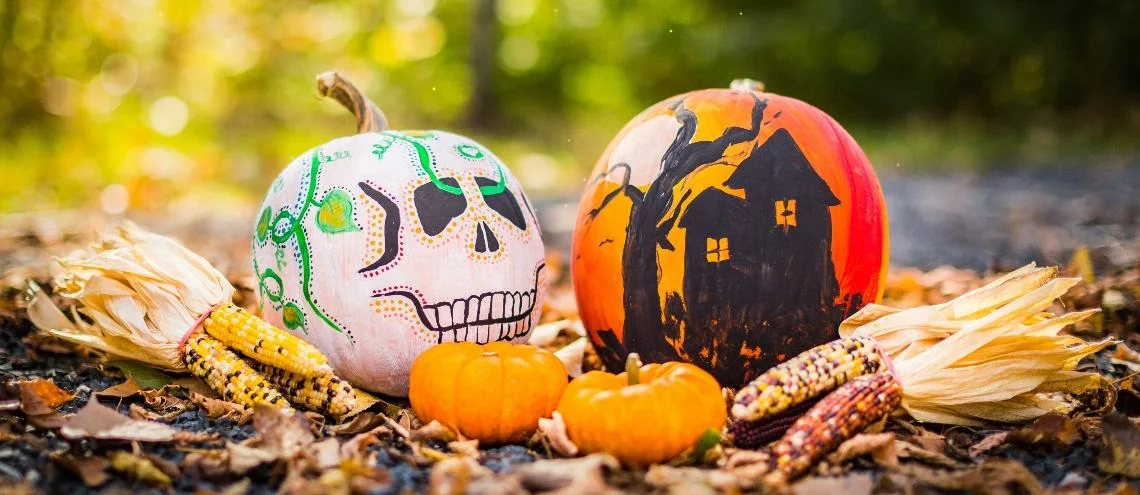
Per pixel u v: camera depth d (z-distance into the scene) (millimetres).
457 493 446
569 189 2223
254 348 597
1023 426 597
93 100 2029
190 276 634
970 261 1198
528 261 640
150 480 481
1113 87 3484
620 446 521
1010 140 2996
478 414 555
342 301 599
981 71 3664
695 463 528
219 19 2250
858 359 564
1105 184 2008
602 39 3832
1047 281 601
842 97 3779
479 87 3172
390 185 604
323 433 563
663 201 606
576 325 817
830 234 602
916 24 3521
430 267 599
